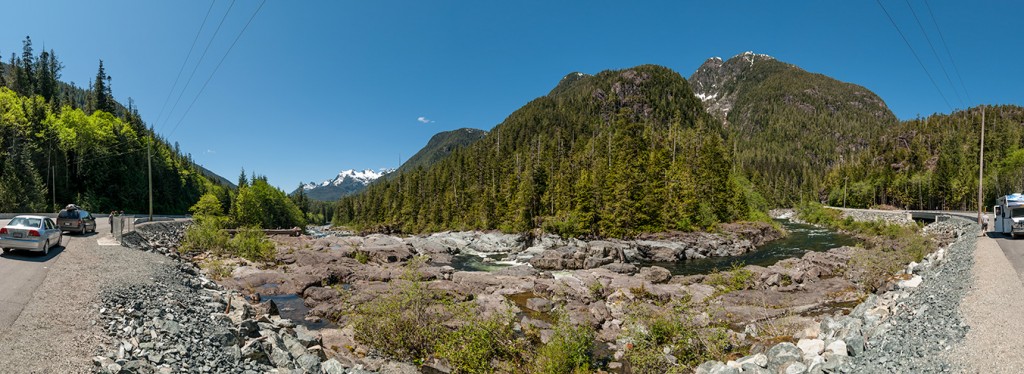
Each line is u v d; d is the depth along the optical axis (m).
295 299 26.84
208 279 26.84
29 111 84.50
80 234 31.97
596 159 109.56
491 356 16.02
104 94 127.88
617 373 15.55
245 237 45.78
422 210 114.94
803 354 13.18
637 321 19.44
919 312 14.52
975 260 20.89
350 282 33.44
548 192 90.50
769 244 63.91
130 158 98.19
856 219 91.31
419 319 17.52
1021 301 13.16
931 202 124.50
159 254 30.00
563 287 29.56
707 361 14.55
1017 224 29.12
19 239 20.48
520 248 67.69
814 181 180.62
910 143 171.00
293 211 127.38
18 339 10.12
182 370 10.08
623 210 67.56
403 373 14.72
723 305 23.91
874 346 12.36
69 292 14.41
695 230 66.75
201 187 137.62
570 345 15.52
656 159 89.31
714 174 82.31
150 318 12.98
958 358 9.62
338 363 13.39
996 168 118.50
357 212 149.12
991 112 185.00
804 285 28.84
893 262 28.66
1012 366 8.80
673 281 35.62
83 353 9.74
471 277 34.09
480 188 116.62
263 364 12.05
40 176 74.19
